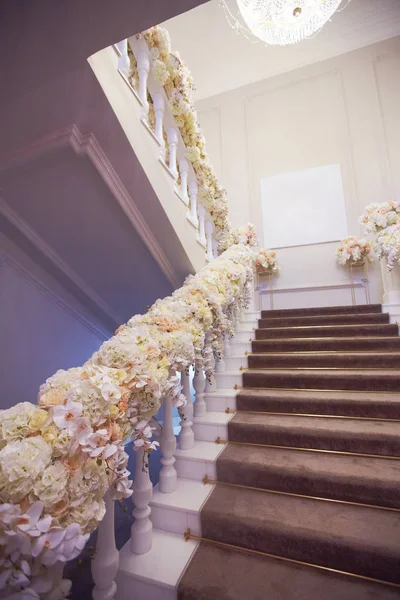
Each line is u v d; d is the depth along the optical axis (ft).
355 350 10.13
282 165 19.33
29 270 9.53
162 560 4.51
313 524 4.62
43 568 2.39
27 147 6.63
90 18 3.70
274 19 14.80
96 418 2.94
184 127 9.14
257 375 8.94
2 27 3.93
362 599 3.81
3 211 8.03
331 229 17.60
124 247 9.36
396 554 4.02
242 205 19.74
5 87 5.01
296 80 19.86
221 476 5.97
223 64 20.56
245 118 20.63
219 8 17.38
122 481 3.15
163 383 4.14
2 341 8.85
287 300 17.79
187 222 9.91
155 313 5.57
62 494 2.47
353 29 18.48
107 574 3.80
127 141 6.62
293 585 4.03
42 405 2.94
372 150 17.48
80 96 5.63
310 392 8.25
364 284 16.47
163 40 7.34
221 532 4.87
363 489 5.15
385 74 18.10
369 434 6.12
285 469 5.58
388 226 13.37
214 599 3.85
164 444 5.79
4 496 2.25
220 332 7.18
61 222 8.59
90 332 12.38
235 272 9.11
